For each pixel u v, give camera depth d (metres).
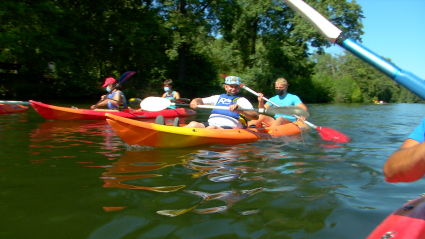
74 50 14.74
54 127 5.38
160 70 21.02
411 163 1.17
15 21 11.13
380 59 1.32
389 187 2.34
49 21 12.28
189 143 3.86
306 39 21.11
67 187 2.31
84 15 14.95
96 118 6.65
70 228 1.68
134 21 16.36
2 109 7.40
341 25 20.66
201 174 2.66
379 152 3.64
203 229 1.67
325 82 30.16
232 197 2.12
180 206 1.97
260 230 1.67
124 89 17.94
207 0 18.56
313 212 1.89
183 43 19.58
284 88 5.74
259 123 5.32
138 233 1.63
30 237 1.59
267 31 22.77
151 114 7.60
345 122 7.47
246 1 21.69
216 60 26.11
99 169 2.78
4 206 1.96
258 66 23.27
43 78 15.53
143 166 2.90
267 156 3.37
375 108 16.34
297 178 2.56
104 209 1.92
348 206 1.97
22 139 4.17
